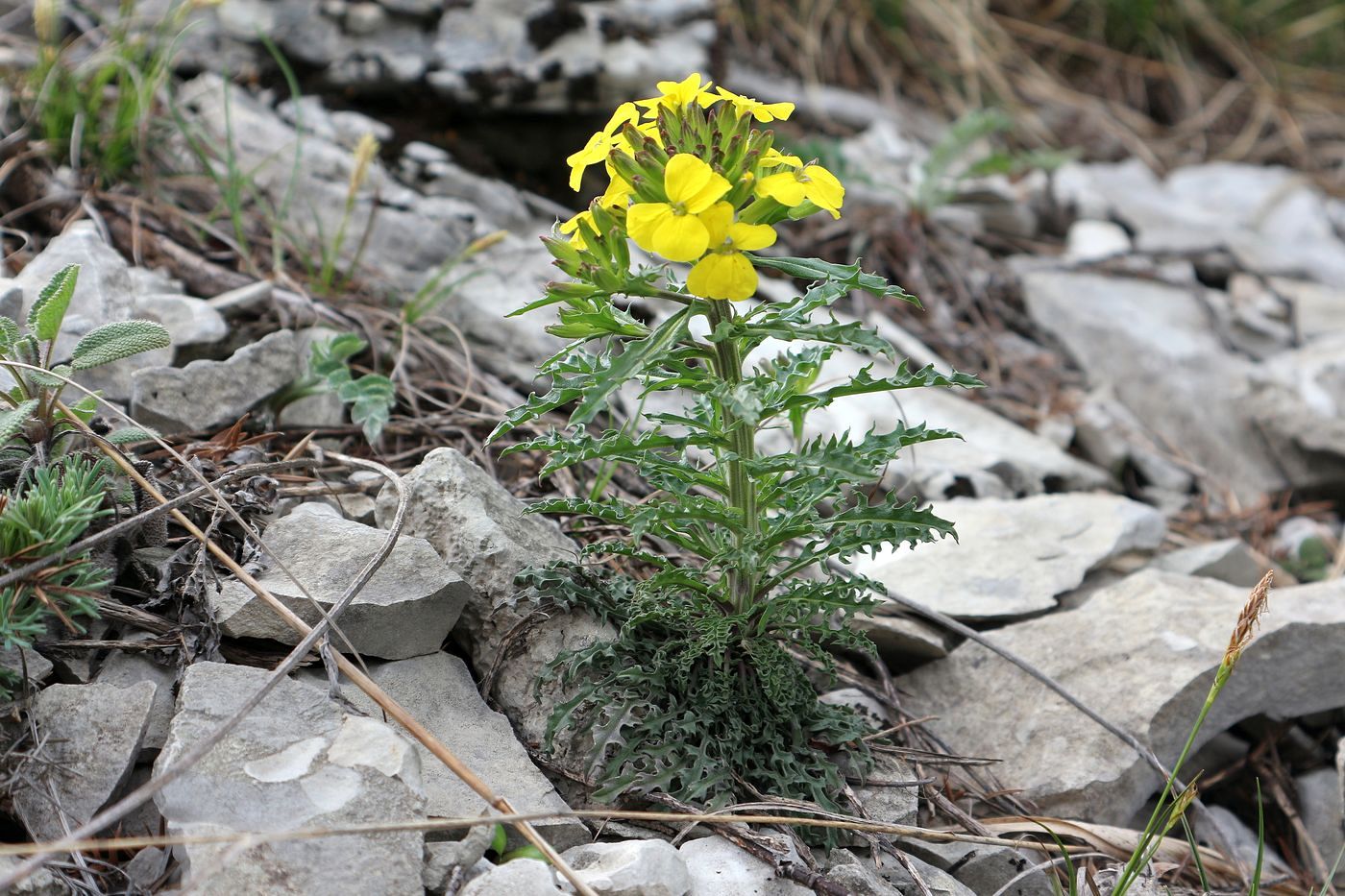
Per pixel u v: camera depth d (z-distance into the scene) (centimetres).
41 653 34
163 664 34
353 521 39
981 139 85
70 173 51
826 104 84
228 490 38
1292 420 56
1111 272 68
